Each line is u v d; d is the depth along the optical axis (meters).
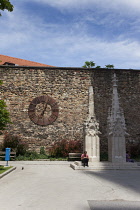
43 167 11.86
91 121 13.18
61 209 4.38
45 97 17.11
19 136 16.59
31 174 9.27
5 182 7.38
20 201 4.99
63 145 16.05
